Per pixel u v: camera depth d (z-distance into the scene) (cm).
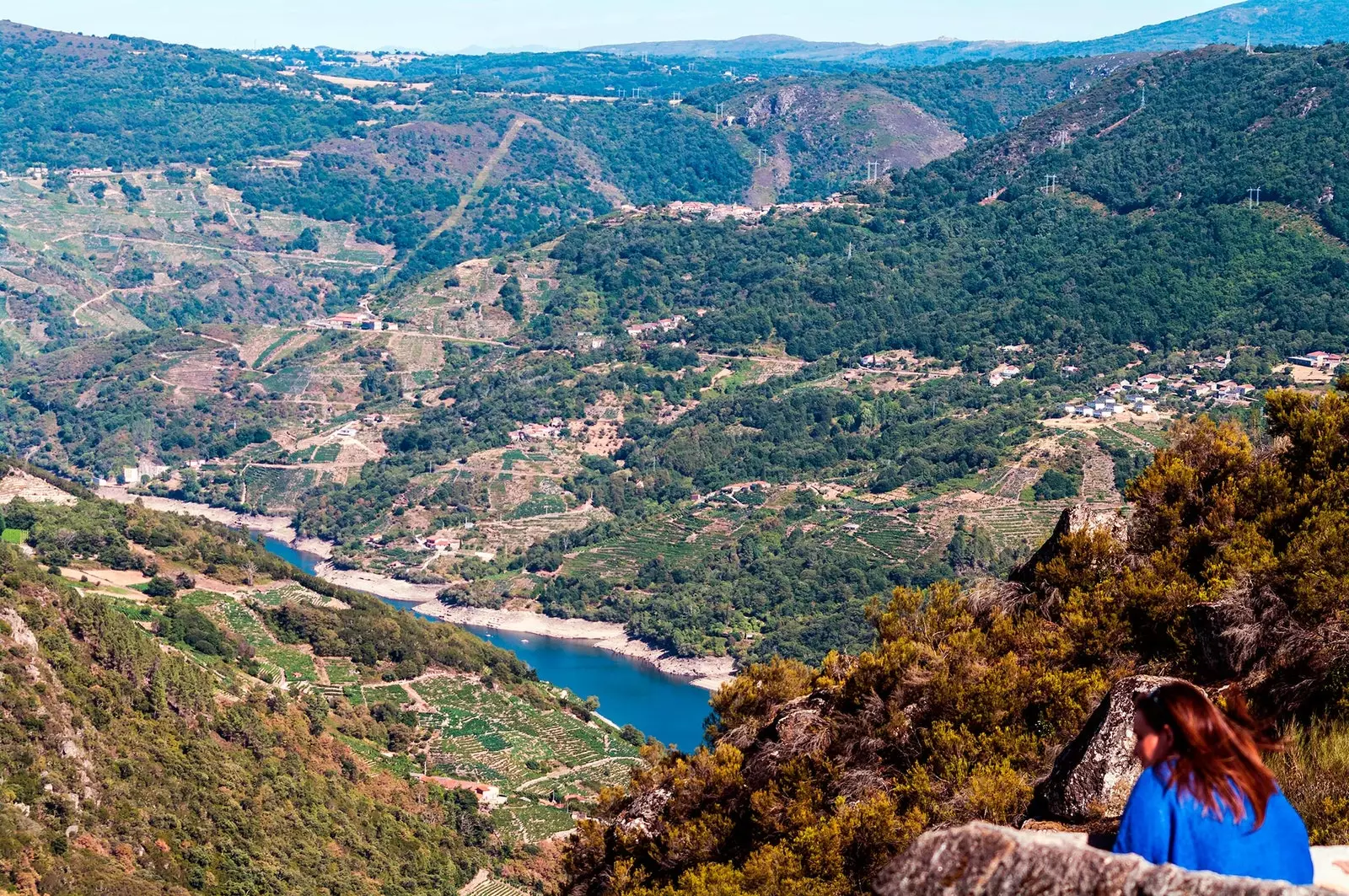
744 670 2434
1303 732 1367
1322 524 1716
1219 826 739
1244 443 2139
